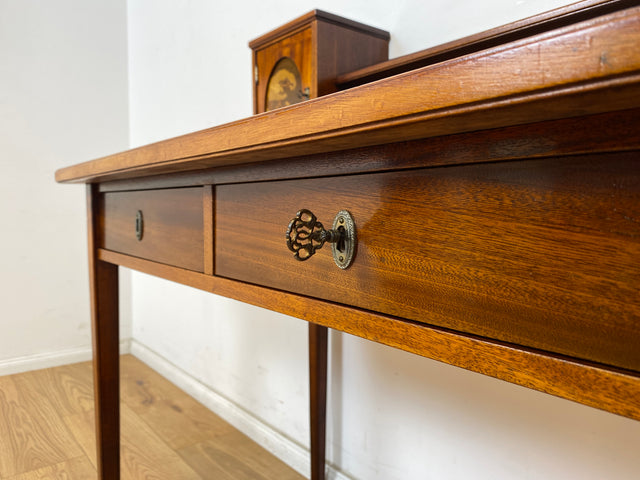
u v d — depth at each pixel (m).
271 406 1.42
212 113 1.63
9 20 1.92
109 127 2.19
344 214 0.46
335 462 1.21
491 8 0.83
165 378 1.95
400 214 0.42
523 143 0.33
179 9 1.80
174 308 1.92
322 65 0.90
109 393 1.10
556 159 0.32
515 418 0.83
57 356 2.07
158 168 0.66
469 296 0.37
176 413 1.63
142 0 2.07
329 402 1.22
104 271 1.07
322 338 1.14
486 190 0.36
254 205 0.59
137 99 2.17
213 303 1.67
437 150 0.38
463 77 0.28
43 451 1.35
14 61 1.94
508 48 0.26
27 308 2.00
